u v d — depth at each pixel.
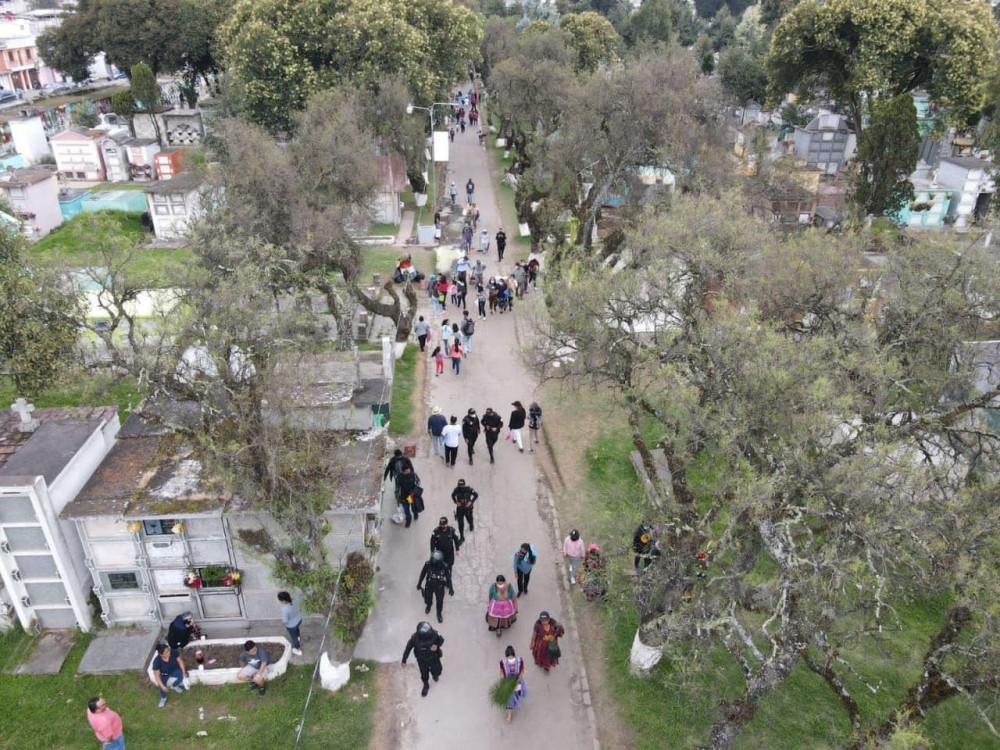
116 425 16.42
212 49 57.50
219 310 13.84
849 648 11.85
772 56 49.00
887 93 46.91
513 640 14.46
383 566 16.12
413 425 21.38
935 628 14.95
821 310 15.26
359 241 25.31
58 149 48.75
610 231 30.53
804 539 11.91
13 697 13.07
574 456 20.16
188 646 13.88
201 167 30.72
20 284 17.06
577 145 29.47
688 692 13.23
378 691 13.38
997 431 15.59
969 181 40.59
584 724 12.86
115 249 18.19
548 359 15.67
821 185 39.47
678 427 12.80
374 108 36.59
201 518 13.45
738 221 16.17
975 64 42.50
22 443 15.60
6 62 76.75
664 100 28.44
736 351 12.22
